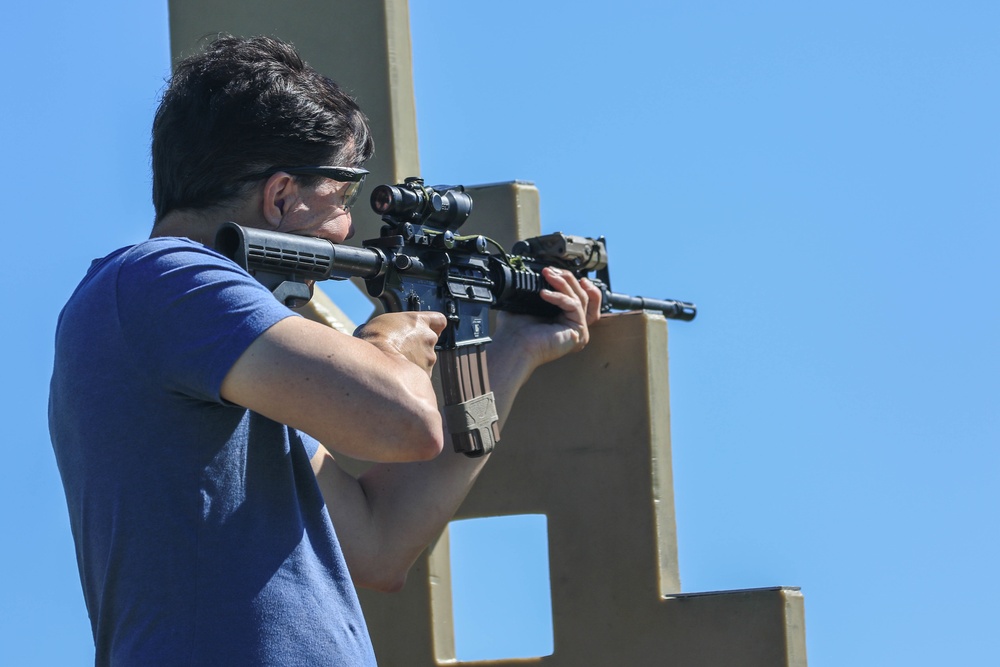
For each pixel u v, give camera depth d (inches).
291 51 259.6
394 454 223.5
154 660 209.0
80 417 220.5
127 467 214.8
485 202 419.5
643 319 393.7
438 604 405.7
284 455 230.8
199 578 212.4
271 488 225.9
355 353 222.1
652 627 378.6
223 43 253.8
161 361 213.5
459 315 349.1
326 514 237.3
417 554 326.3
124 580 214.1
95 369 219.5
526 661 395.2
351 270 293.7
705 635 370.9
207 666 209.0
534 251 402.3
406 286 329.4
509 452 407.2
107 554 216.1
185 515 213.6
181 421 215.8
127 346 216.5
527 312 394.0
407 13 429.1
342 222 274.1
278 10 429.1
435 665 401.7
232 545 216.1
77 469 223.1
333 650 221.3
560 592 394.3
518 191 417.4
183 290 215.3
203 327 212.2
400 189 327.9
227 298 214.8
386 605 408.8
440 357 343.9
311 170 252.1
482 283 362.9
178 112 246.4
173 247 222.1
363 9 420.8
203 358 210.7
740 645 365.4
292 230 259.9
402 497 324.5
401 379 226.4
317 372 214.7
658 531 383.2
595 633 387.2
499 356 383.2
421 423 225.0
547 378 405.4
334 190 262.4
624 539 387.2
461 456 339.0
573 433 399.2
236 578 214.8
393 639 406.9
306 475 236.5
